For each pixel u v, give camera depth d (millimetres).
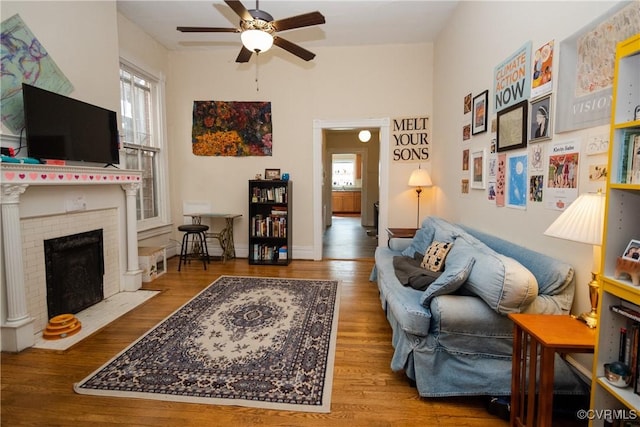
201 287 3684
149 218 4668
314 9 3727
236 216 4859
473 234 2930
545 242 2035
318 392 1874
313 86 4891
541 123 2062
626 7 1424
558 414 1689
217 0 3576
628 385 1194
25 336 2328
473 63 3168
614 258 1210
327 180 8969
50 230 2646
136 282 3561
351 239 6781
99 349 2334
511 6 2424
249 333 2568
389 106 4824
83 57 3020
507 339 1761
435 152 4590
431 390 1798
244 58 3449
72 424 1626
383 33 4395
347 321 2826
